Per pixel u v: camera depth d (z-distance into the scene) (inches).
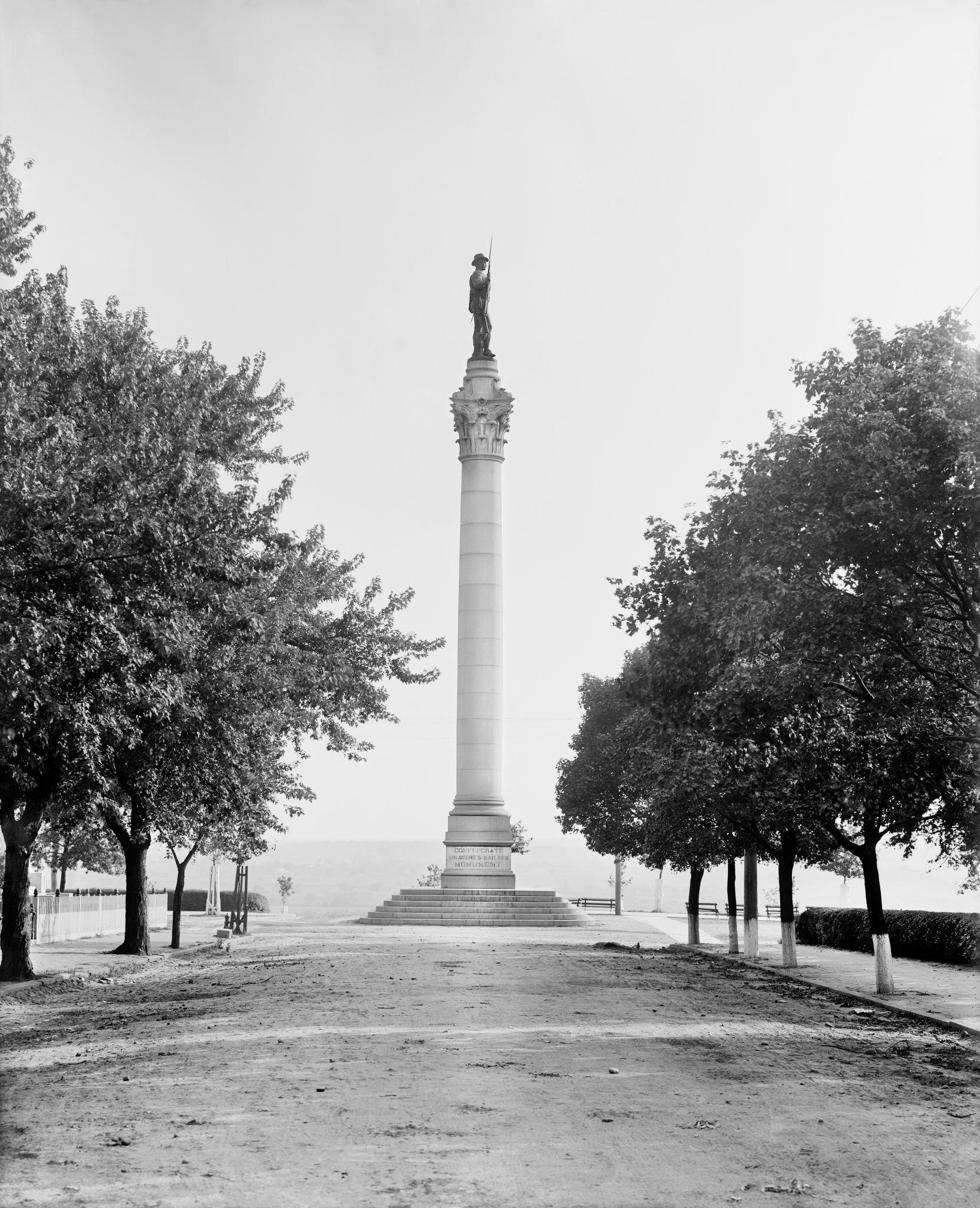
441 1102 571.8
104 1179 438.9
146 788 1477.6
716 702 1020.5
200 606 1005.8
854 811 1170.6
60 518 850.8
